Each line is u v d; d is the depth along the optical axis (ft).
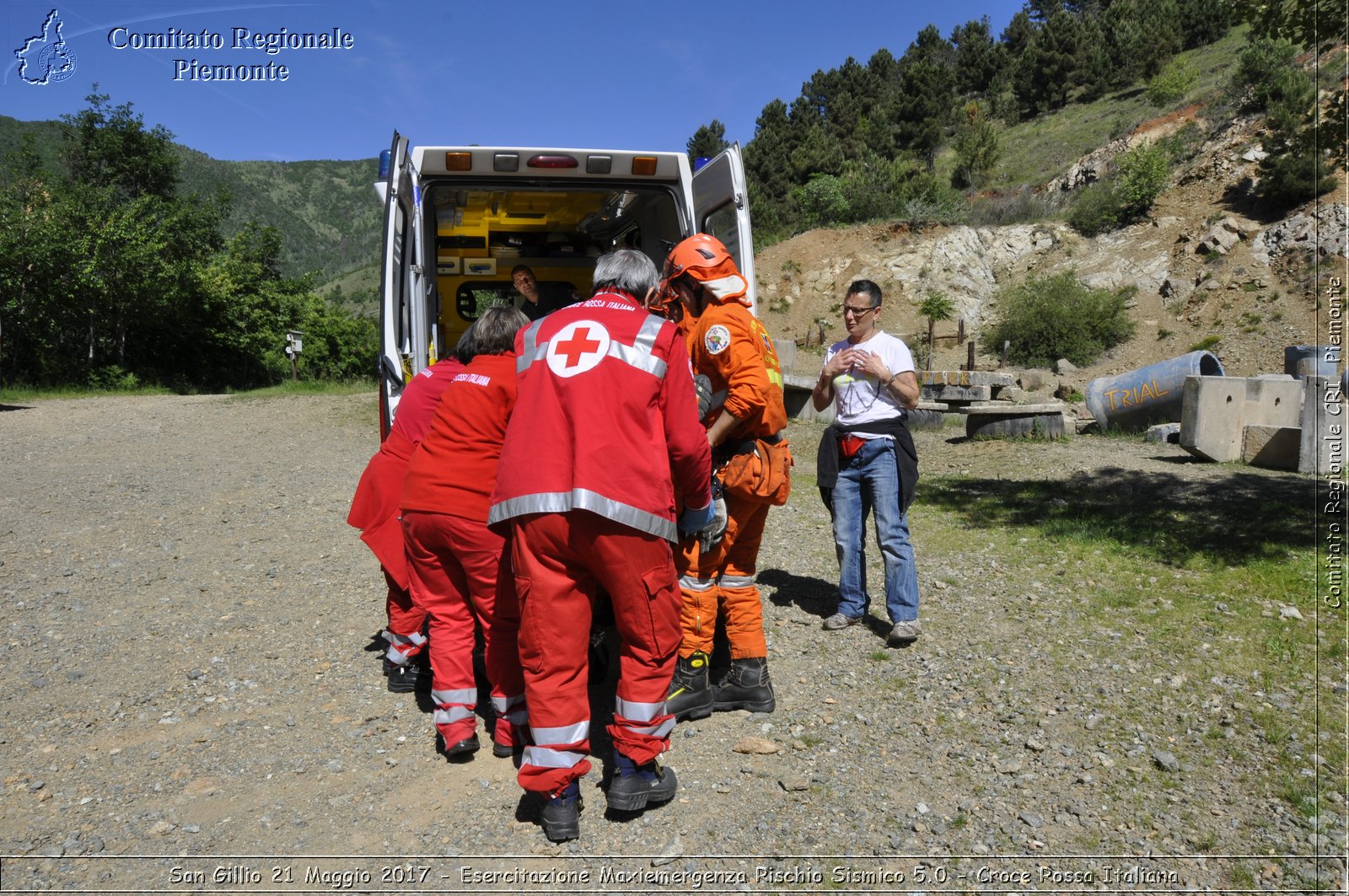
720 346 12.00
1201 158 101.96
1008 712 13.26
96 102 115.75
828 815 10.82
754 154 171.73
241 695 14.24
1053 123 171.12
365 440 43.91
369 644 16.40
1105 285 93.40
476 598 11.84
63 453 39.32
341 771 11.94
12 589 19.39
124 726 13.15
